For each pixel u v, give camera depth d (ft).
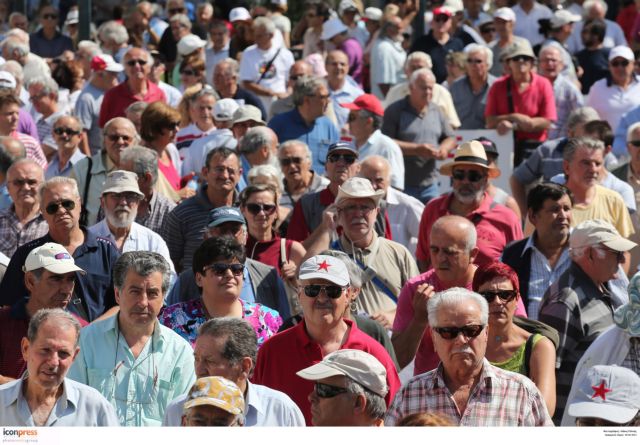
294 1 174.70
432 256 67.15
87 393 53.57
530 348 58.23
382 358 59.00
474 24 153.89
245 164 97.91
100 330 58.80
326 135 105.40
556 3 157.79
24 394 53.06
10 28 167.94
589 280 65.00
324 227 75.10
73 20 169.48
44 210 71.92
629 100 126.11
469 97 122.31
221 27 146.00
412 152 109.29
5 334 63.16
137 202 76.18
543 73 123.34
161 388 58.39
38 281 62.85
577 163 86.02
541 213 73.20
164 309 63.87
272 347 59.26
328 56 124.67
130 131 91.45
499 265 59.06
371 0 175.94
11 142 89.61
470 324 52.95
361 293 71.82
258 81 136.05
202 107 110.32
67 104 129.39
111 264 69.62
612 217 86.43
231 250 62.90
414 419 44.60
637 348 58.23
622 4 164.55
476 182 80.79
